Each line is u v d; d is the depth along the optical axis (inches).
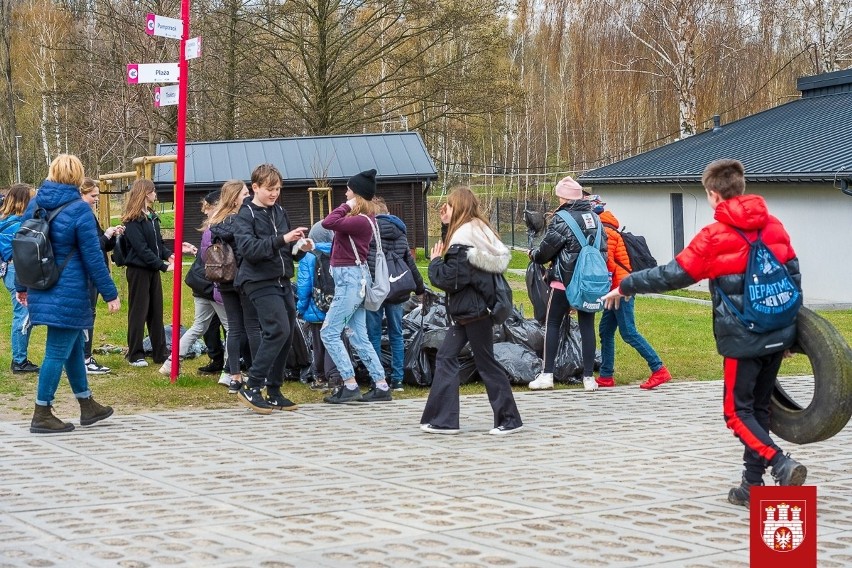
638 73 1651.1
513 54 2625.5
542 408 397.4
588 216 428.8
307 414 379.9
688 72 1590.8
